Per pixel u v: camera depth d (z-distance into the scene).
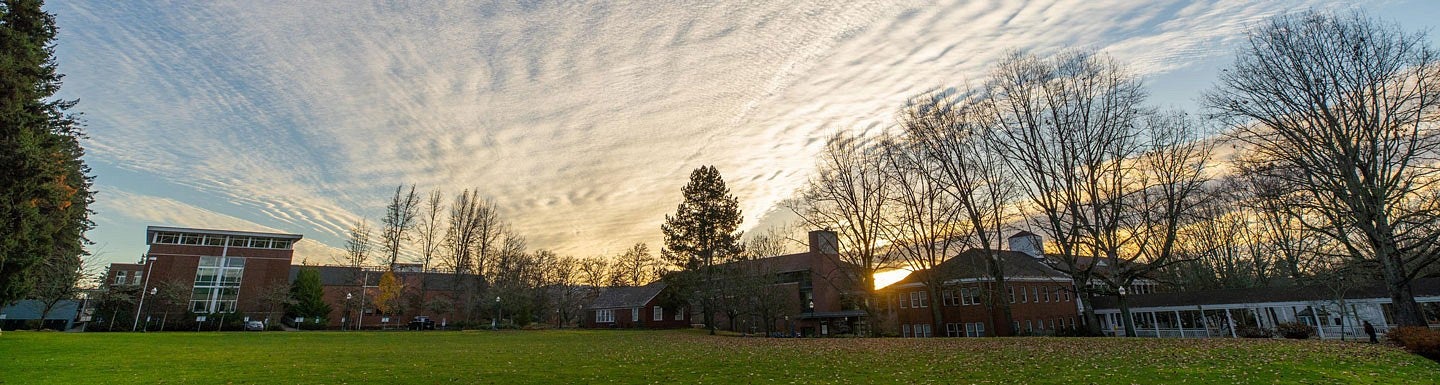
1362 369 15.11
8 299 22.89
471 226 62.44
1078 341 25.33
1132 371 15.24
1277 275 55.62
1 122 21.16
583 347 29.06
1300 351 19.11
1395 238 29.72
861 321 59.12
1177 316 47.50
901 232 40.81
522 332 49.94
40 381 14.97
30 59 22.98
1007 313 36.88
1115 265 32.34
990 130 37.53
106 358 20.66
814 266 65.19
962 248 40.84
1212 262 57.44
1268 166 31.89
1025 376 14.80
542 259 89.56
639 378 15.88
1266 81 31.31
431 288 75.12
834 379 15.00
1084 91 33.88
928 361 18.72
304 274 64.12
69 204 25.80
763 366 18.36
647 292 76.06
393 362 20.64
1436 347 16.58
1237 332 44.25
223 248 68.88
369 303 62.53
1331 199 31.08
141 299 54.41
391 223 61.00
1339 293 37.28
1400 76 28.47
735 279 50.25
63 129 26.16
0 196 20.34
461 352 25.58
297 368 18.52
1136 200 35.69
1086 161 33.38
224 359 21.27
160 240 66.44
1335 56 29.69
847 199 41.75
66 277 46.19
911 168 40.19
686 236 65.00
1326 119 29.66
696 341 34.66
